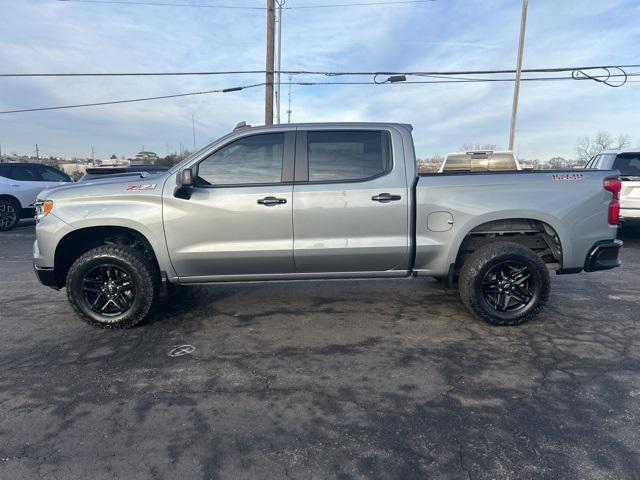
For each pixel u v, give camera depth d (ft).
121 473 8.23
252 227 14.62
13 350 13.75
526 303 15.15
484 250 14.92
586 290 19.57
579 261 15.11
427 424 9.66
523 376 11.74
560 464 8.32
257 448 8.93
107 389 11.33
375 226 14.75
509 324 15.14
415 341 14.10
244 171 14.83
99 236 15.74
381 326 15.38
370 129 14.98
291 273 15.25
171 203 14.51
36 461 8.58
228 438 9.26
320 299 18.43
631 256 27.02
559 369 12.10
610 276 22.06
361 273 15.37
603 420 9.70
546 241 15.46
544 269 14.82
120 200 14.62
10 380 11.85
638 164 29.35
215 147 14.78
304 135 14.89
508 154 31.83
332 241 14.78
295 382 11.59
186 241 14.67
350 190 14.58
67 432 9.52
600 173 15.11
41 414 10.21
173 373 12.14
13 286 21.43
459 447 8.87
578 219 14.82
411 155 14.92
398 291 19.42
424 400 10.63
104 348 13.83
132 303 15.07
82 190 14.82
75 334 14.98
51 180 44.32
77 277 14.76
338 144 14.89
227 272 15.15
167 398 10.85
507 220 15.26
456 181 14.79
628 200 28.66
